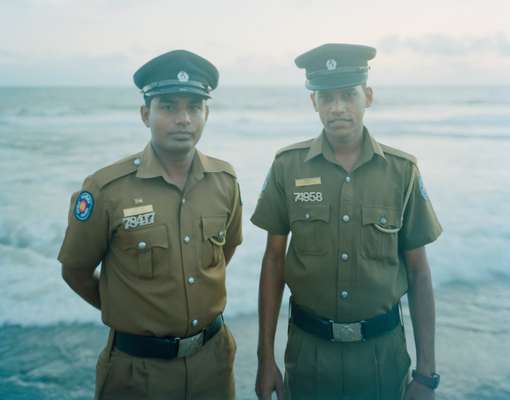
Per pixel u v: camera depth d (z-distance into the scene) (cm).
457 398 310
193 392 215
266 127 2145
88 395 319
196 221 212
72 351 373
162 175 207
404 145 1467
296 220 226
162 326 204
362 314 219
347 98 214
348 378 222
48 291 475
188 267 207
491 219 691
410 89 6875
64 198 822
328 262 220
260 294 249
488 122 2220
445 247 586
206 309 214
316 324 225
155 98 202
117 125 2223
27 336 394
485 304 446
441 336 388
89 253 209
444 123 2184
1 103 3775
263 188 245
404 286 230
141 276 204
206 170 219
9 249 588
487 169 1043
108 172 206
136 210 202
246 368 347
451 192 841
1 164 1149
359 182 222
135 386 207
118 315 207
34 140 1628
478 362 351
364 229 218
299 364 230
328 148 226
